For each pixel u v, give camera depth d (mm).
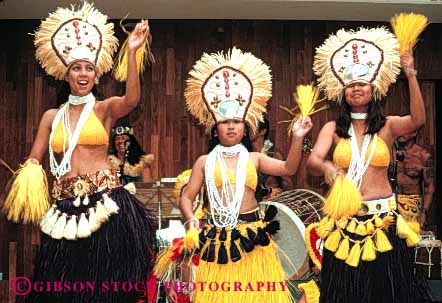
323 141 3623
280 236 4777
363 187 3531
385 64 3598
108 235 3355
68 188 3404
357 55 3596
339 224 3520
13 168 6691
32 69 6730
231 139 3535
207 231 3506
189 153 6801
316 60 3715
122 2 6137
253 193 3541
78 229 3316
